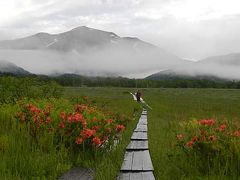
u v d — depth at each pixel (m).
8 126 11.63
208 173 8.56
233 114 33.25
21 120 11.16
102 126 11.08
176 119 26.31
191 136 10.01
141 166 9.96
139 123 23.12
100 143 10.31
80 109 13.41
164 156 10.74
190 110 35.84
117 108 30.16
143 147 13.16
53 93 21.44
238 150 8.63
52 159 8.95
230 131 9.87
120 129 11.59
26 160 8.48
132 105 36.81
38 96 19.80
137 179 8.68
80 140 9.95
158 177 8.67
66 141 10.38
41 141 9.98
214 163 8.69
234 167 8.42
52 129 10.59
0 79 18.73
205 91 105.56
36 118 10.80
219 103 50.47
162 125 21.67
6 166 8.17
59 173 8.49
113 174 8.70
